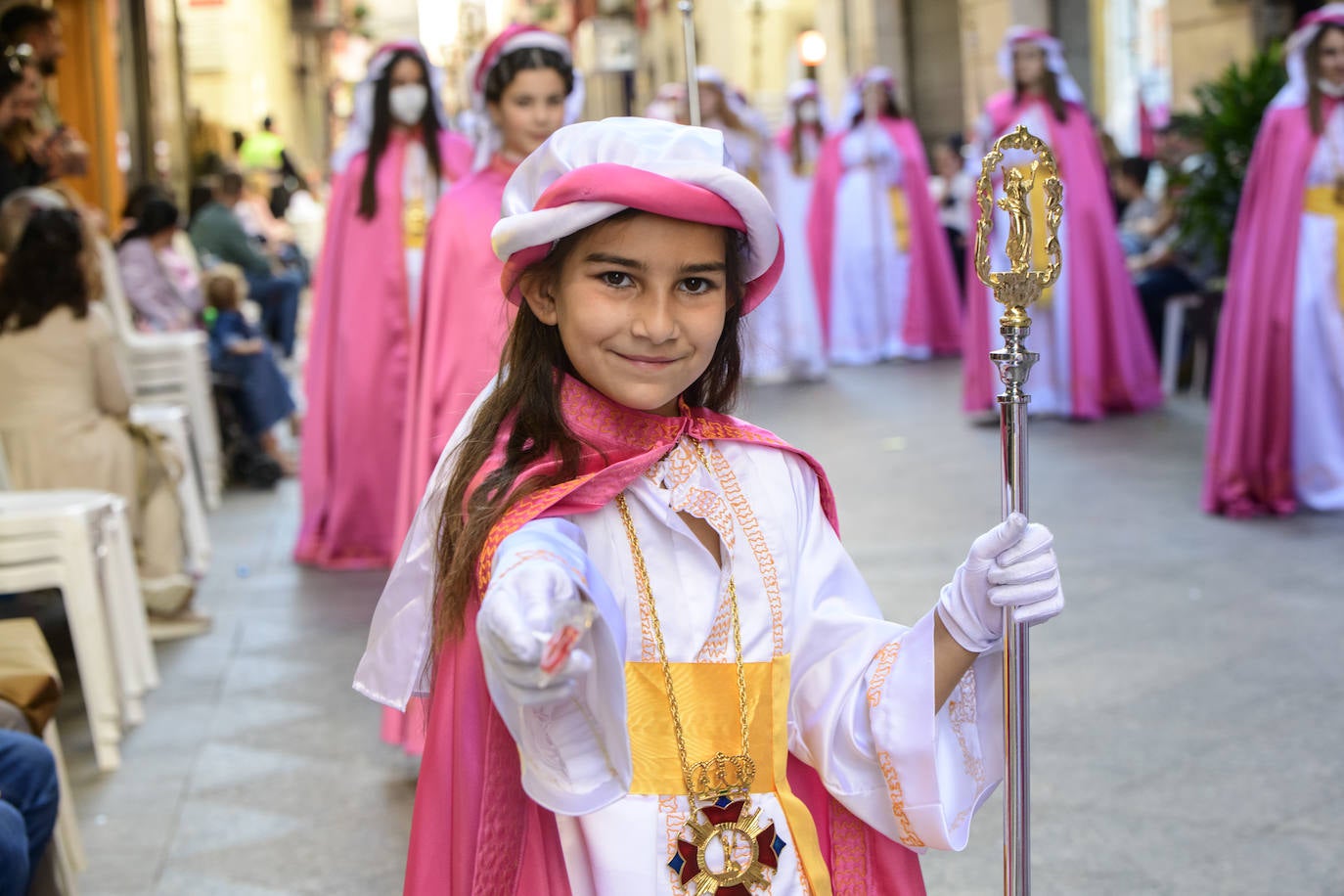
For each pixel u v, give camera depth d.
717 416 1.84
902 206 13.85
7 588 4.34
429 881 1.67
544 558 1.48
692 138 1.66
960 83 20.59
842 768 1.76
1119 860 3.46
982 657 1.79
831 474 8.32
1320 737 4.19
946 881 3.42
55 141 6.80
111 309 8.05
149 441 5.88
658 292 1.66
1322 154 6.93
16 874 2.52
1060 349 9.80
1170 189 11.02
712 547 1.78
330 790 4.17
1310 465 7.05
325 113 40.09
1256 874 3.36
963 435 9.43
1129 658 4.94
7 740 2.84
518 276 1.72
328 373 6.91
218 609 6.23
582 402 1.74
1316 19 6.98
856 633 1.78
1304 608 5.44
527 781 1.63
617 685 1.55
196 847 3.81
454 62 30.27
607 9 25.61
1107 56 19.50
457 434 1.83
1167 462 8.30
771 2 20.09
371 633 1.87
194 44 25.88
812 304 12.54
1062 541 6.59
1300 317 7.00
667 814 1.68
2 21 7.00
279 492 8.98
